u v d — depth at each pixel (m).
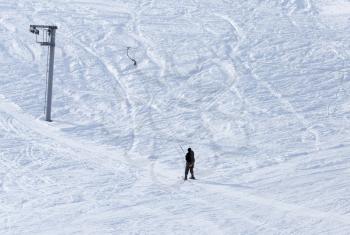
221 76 130.62
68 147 88.56
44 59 138.38
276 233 48.16
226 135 96.56
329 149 84.62
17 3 180.50
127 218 54.47
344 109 109.12
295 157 81.00
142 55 143.88
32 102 111.88
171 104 114.56
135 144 92.25
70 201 61.91
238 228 50.09
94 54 143.38
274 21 175.38
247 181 68.88
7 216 56.53
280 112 107.94
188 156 70.75
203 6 189.62
